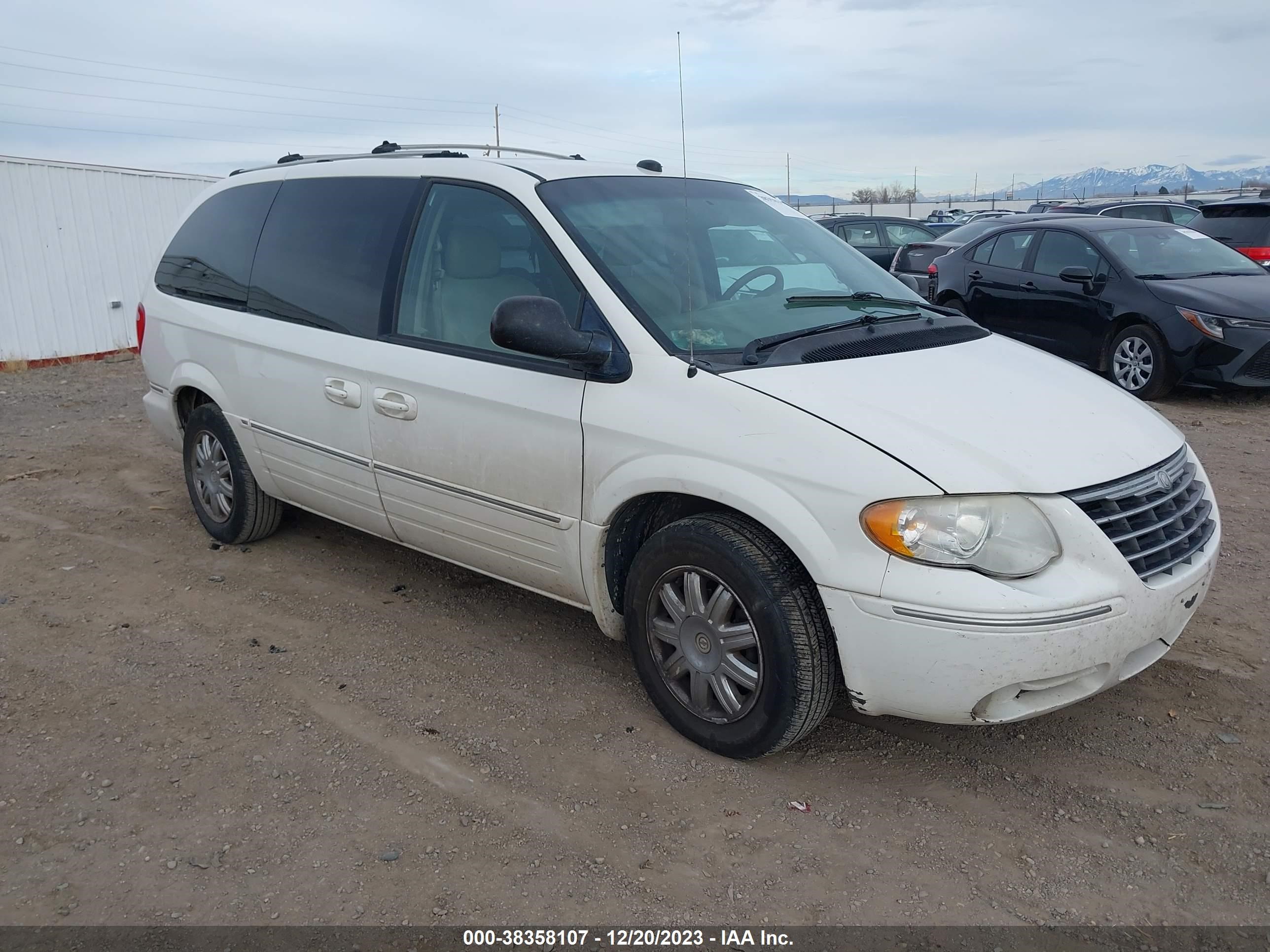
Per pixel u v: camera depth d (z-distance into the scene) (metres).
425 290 3.94
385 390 3.97
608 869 2.73
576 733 3.41
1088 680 2.87
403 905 2.59
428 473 3.88
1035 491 2.77
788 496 2.88
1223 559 4.87
